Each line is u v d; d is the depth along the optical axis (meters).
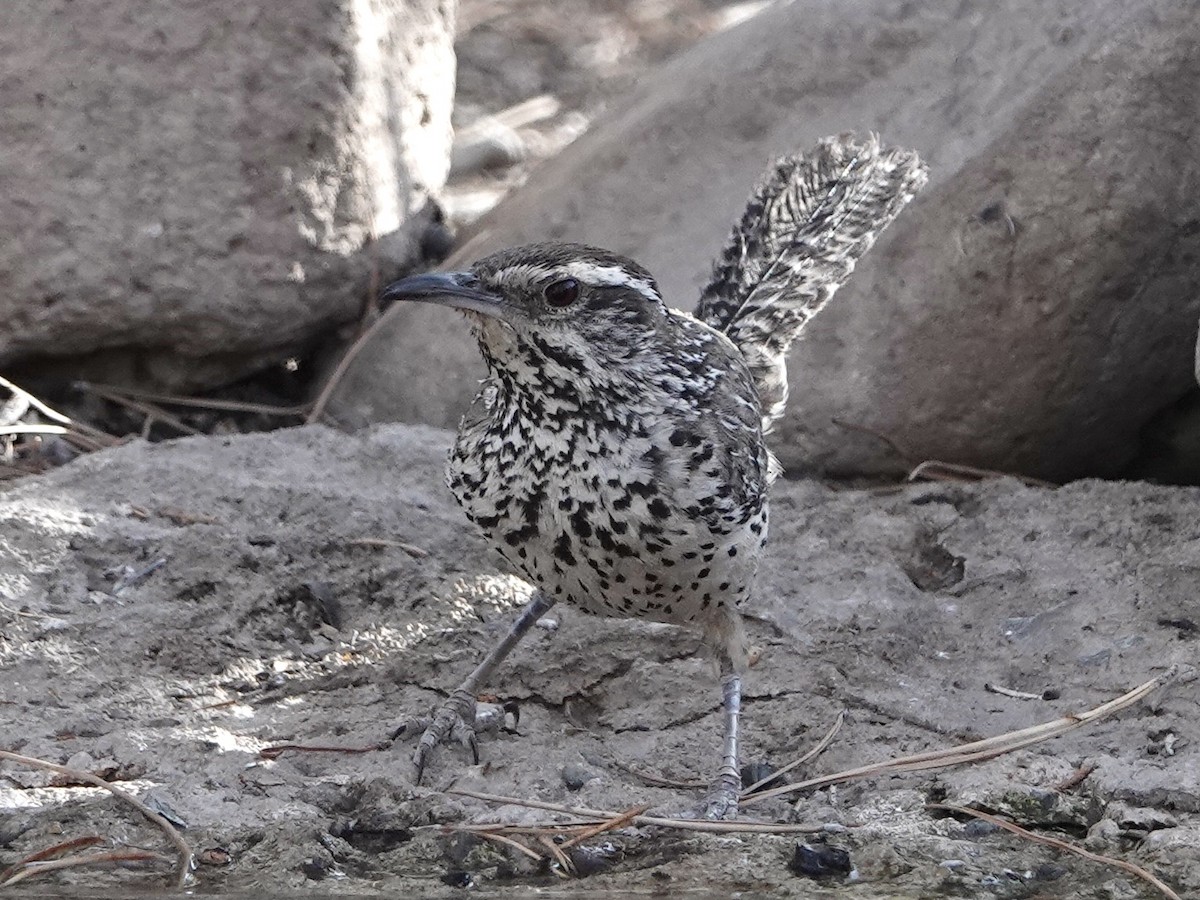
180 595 10.59
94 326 12.73
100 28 12.32
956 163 12.23
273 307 12.93
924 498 12.05
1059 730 9.36
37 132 12.37
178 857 8.32
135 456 11.87
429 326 13.27
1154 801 8.78
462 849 8.49
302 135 12.70
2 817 8.52
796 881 8.22
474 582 10.87
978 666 10.38
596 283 8.55
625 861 8.46
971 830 8.66
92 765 8.99
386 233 13.50
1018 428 12.30
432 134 14.17
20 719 9.35
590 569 8.76
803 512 11.78
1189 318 12.18
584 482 8.53
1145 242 11.95
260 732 9.50
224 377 13.39
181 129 12.49
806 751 9.48
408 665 10.16
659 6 22.12
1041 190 12.00
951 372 12.19
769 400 10.63
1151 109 11.98
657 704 9.91
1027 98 12.17
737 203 13.11
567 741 9.62
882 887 8.17
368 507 11.42
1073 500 11.77
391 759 9.25
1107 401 12.36
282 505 11.39
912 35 13.04
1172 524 11.44
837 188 11.16
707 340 9.27
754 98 13.38
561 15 21.73
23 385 13.16
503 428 8.72
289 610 10.62
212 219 12.62
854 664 10.20
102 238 12.51
